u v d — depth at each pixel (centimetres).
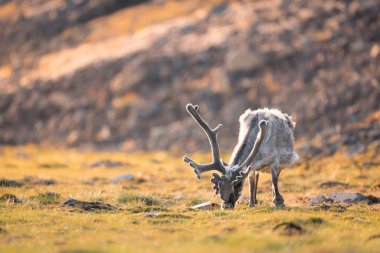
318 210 5422
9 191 7169
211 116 19062
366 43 18575
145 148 18488
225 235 4038
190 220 4912
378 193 7112
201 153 15988
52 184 8200
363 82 16412
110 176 9538
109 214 5231
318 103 16562
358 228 4497
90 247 3634
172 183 8588
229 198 5381
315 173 9400
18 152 16625
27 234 4262
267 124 5762
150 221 4847
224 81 19888
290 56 19612
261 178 8325
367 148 11462
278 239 3834
